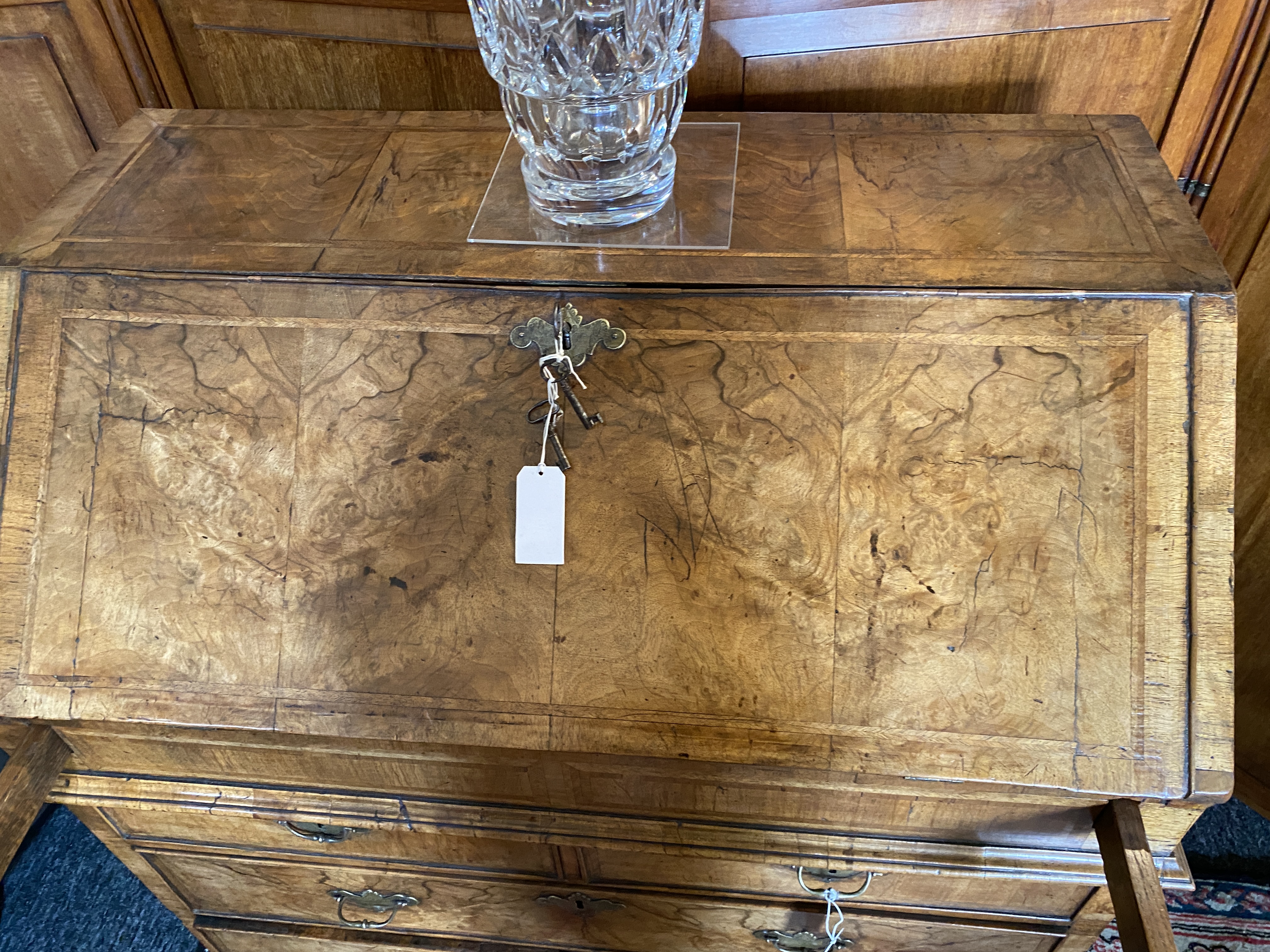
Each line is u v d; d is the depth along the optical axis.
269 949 1.41
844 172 1.13
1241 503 1.48
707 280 0.98
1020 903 1.09
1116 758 0.89
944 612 0.92
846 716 0.92
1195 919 1.55
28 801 0.97
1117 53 1.29
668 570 0.95
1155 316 0.92
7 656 0.99
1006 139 1.17
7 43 1.39
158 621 0.98
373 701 0.96
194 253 1.04
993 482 0.93
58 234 1.08
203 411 1.00
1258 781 1.62
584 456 0.97
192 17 1.38
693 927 1.23
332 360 1.00
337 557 0.98
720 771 0.95
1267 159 1.29
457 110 1.45
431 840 1.13
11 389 1.01
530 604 0.96
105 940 1.60
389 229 1.07
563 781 1.01
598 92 1.02
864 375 0.95
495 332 0.99
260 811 1.07
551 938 1.32
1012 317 0.94
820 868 1.07
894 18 1.27
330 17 1.36
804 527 0.94
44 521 1.00
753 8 1.27
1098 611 0.90
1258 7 1.22
